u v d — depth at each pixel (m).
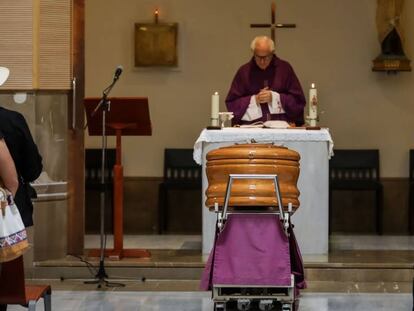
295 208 6.92
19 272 5.61
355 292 8.38
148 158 12.27
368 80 12.12
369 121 12.13
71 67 9.23
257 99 9.99
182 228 12.29
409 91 12.09
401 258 9.28
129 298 8.14
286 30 12.16
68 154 9.45
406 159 12.12
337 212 12.15
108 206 12.12
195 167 12.07
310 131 9.18
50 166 9.18
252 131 9.14
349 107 12.14
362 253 9.65
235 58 12.20
